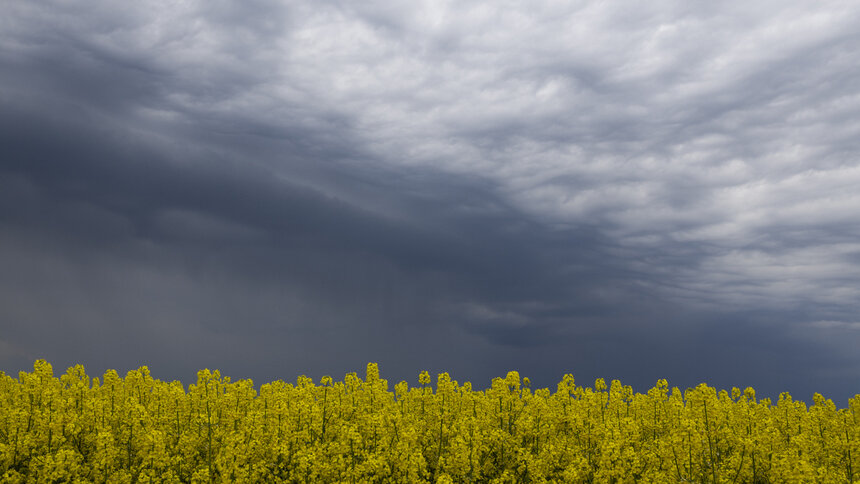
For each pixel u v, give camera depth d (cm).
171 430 1772
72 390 1958
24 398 1817
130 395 2105
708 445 1602
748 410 1858
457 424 1645
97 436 1537
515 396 1944
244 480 1435
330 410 1827
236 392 1920
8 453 1499
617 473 1442
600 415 2006
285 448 1503
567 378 2205
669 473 1508
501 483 1517
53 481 1457
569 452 1620
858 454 1513
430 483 1522
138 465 1584
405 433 1504
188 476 1583
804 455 1475
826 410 2030
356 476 1409
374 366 2150
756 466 1507
